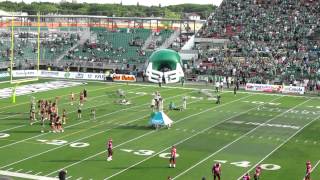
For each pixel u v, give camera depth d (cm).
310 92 7825
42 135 4612
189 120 5403
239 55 9288
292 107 6406
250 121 5444
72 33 11256
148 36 10600
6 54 9794
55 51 10088
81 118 5397
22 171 3544
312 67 8562
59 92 7150
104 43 10356
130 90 7506
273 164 3859
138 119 5388
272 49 9312
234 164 3838
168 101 6562
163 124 4953
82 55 9962
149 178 3456
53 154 3994
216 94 7312
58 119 4791
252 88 7969
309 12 10288
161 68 8525
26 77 8744
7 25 12519
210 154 4103
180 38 10619
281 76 8369
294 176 3572
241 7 10806
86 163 3772
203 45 10019
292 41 9512
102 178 3434
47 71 9000
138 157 3969
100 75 8712
